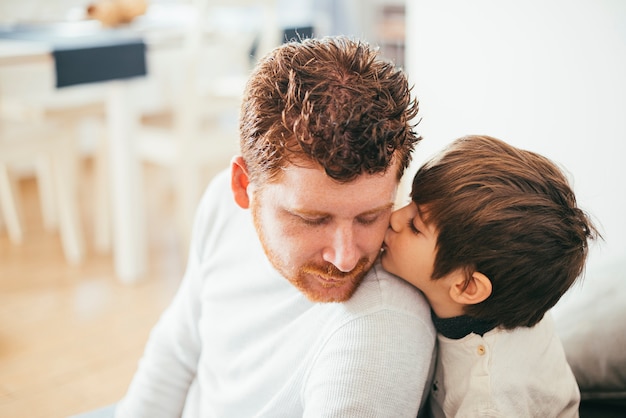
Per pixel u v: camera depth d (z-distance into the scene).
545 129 1.47
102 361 2.04
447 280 0.75
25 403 1.83
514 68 1.51
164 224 3.10
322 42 0.72
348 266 0.69
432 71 1.72
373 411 0.70
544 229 0.72
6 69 3.38
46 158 2.89
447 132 1.72
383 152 0.65
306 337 0.78
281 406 0.80
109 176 2.74
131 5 2.73
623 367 0.94
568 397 0.83
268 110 0.69
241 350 0.89
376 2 4.64
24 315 2.28
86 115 2.65
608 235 1.36
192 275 1.02
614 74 1.31
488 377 0.78
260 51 2.79
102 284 2.50
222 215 0.96
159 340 1.05
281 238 0.71
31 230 2.98
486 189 0.72
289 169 0.67
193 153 2.58
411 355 0.73
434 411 0.88
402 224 0.77
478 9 1.56
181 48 2.52
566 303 1.03
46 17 3.58
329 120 0.64
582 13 1.35
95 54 2.21
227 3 2.50
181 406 1.05
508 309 0.76
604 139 1.35
